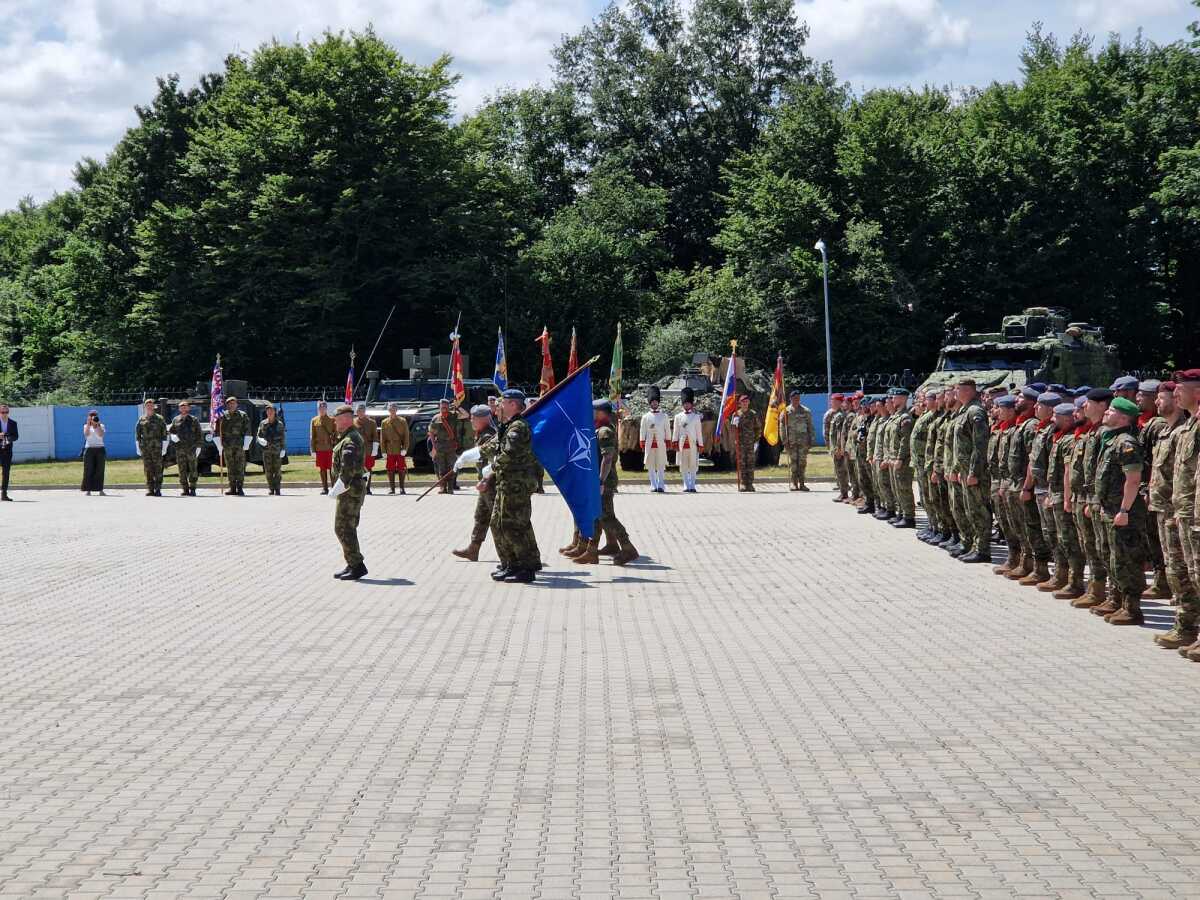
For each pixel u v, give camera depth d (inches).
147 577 629.0
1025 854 237.3
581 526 622.8
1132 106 2342.5
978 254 2319.1
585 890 221.0
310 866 234.4
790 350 2287.2
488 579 613.3
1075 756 303.6
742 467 1174.3
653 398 1181.1
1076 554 535.8
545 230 2536.9
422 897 218.5
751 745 315.6
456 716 346.6
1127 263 2311.8
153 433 1198.9
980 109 2588.6
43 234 3435.0
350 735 328.2
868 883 223.3
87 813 267.3
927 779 286.2
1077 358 1371.8
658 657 423.8
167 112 2591.0
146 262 2351.1
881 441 856.3
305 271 2151.8
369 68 2288.4
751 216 2465.6
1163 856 235.5
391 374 2415.1
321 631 478.0
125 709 359.3
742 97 3004.4
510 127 3038.9
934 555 697.6
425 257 2294.5
